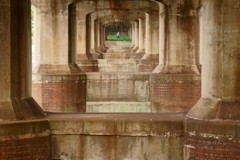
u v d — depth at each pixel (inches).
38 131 450.0
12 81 452.8
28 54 479.2
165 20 829.2
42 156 453.1
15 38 454.3
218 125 429.4
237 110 439.2
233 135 425.1
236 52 440.1
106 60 1269.7
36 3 847.7
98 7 1213.7
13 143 435.5
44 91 799.1
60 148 464.1
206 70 462.0
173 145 455.8
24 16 465.7
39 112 478.9
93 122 461.7
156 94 821.2
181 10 818.8
